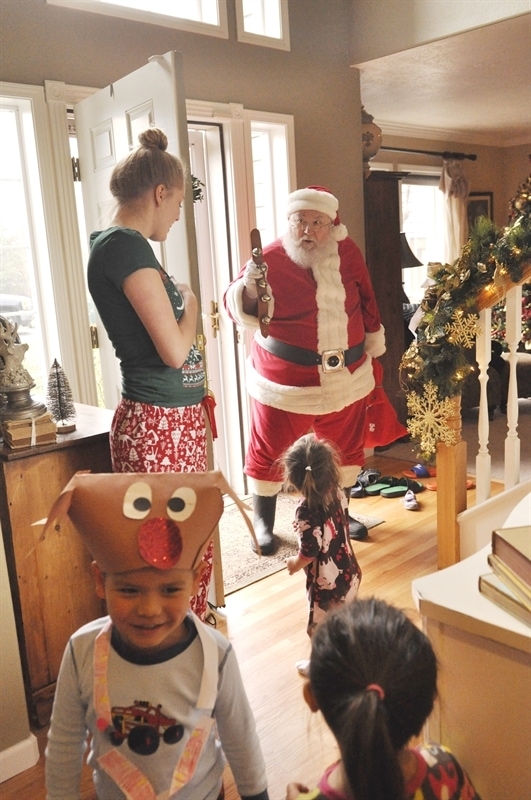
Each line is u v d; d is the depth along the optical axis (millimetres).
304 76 3996
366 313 3168
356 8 4152
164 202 1912
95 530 1048
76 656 1159
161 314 1825
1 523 2000
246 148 3746
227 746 1225
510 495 2650
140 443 1953
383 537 3387
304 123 4035
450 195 7805
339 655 894
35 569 2041
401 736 877
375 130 4594
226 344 3996
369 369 3137
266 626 2629
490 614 1162
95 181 2859
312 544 2160
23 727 1939
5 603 1884
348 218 4340
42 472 2020
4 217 2998
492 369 5473
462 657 1211
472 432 5070
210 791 1199
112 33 3137
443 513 2846
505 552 1206
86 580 2146
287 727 2059
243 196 3779
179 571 1054
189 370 2029
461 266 2635
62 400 2105
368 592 2824
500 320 4754
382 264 4648
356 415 3141
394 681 870
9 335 2002
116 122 2602
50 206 2963
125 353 1942
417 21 3912
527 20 3574
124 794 1115
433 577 1307
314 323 2971
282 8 3830
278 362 3025
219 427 4125
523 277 2619
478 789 1240
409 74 4723
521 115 6922
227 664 1187
